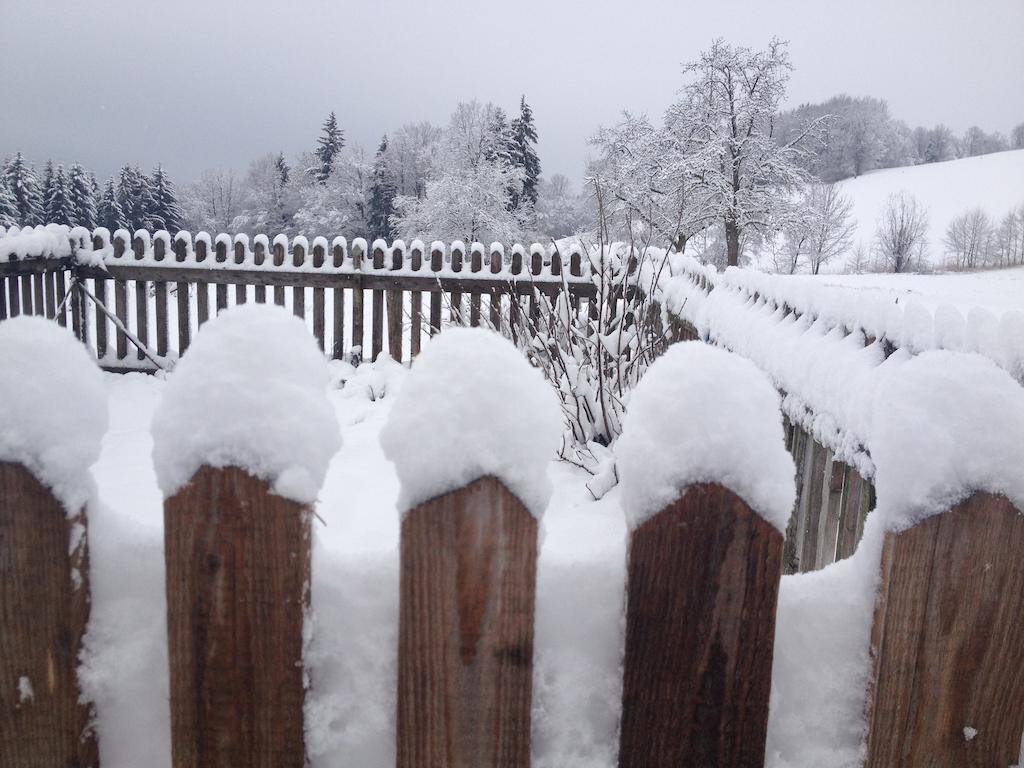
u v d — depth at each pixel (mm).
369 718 808
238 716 789
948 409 811
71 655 815
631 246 4457
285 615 776
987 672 816
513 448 751
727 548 766
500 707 776
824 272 47031
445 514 752
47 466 789
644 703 787
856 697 854
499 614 764
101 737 841
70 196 47812
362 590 822
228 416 764
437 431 749
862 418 1846
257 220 55500
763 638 777
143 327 7285
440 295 7320
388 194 47562
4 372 793
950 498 795
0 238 6082
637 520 769
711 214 23016
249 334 796
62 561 800
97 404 830
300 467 766
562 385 4367
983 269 46219
